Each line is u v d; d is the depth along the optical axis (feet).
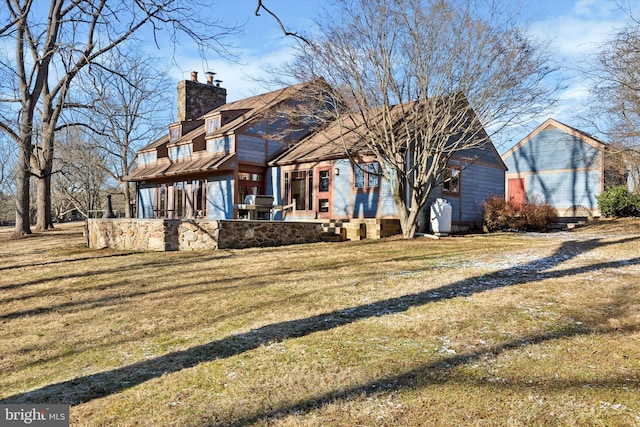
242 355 13.58
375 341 14.01
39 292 24.36
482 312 16.28
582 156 70.90
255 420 9.68
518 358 12.18
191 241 37.73
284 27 17.71
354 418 9.48
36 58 33.37
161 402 10.89
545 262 25.39
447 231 47.24
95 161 96.89
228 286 23.08
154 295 22.25
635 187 68.03
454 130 40.70
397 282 21.95
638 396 9.87
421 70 38.91
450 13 37.40
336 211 53.93
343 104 42.29
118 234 41.01
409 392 10.51
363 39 38.83
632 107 44.27
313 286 21.99
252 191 61.11
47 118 55.36
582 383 10.59
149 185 77.05
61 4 32.89
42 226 72.13
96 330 17.30
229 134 58.75
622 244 30.63
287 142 61.57
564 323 14.84
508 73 38.81
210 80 83.92
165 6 25.03
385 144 42.47
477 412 9.47
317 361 12.71
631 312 15.66
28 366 14.05
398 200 43.19
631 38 40.63
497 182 62.03
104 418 10.25
